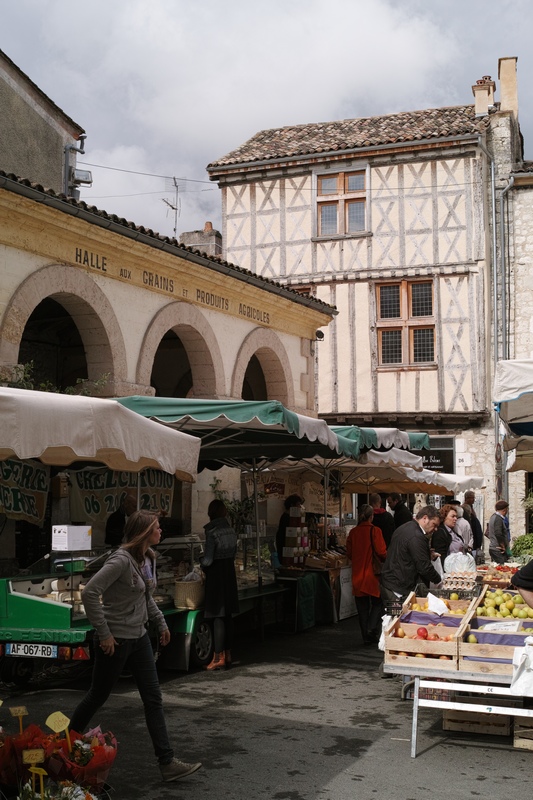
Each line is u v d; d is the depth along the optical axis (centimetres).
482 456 2122
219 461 1160
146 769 547
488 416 2120
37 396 533
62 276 1063
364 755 588
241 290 1448
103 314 1138
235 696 762
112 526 938
